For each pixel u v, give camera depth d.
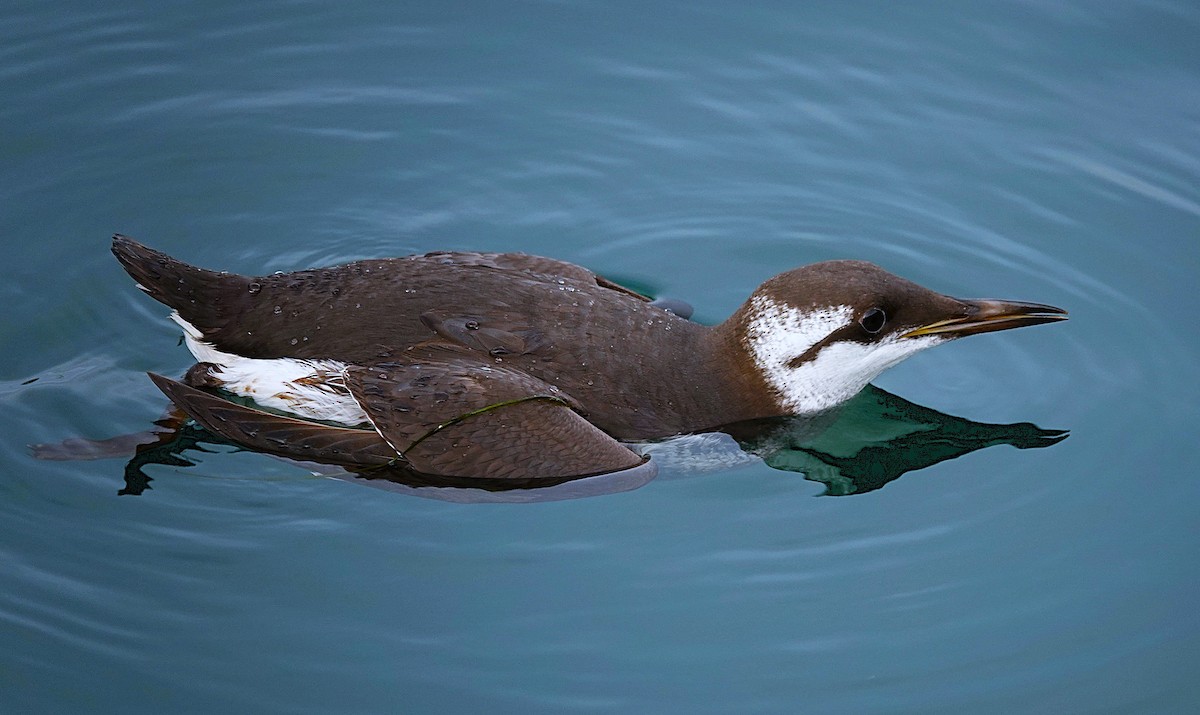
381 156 15.33
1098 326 13.55
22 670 9.41
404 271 11.38
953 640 10.02
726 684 9.57
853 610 10.24
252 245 14.06
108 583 10.12
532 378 10.76
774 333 11.46
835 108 16.11
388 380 10.55
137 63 16.08
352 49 16.64
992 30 17.02
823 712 9.41
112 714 9.16
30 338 12.65
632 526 10.90
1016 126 15.78
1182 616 10.28
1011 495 11.51
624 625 10.00
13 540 10.41
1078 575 10.64
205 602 10.01
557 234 14.53
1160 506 11.38
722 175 15.34
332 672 9.51
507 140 15.66
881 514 11.24
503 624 9.95
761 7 17.50
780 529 11.00
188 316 11.28
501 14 17.30
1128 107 15.88
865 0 17.48
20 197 14.27
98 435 11.52
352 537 10.60
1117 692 9.65
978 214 14.82
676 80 16.47
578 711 9.30
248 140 15.30
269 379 11.20
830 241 14.53
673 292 13.82
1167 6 17.09
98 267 13.55
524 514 10.92
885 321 11.56
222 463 11.24
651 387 11.23
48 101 15.44
